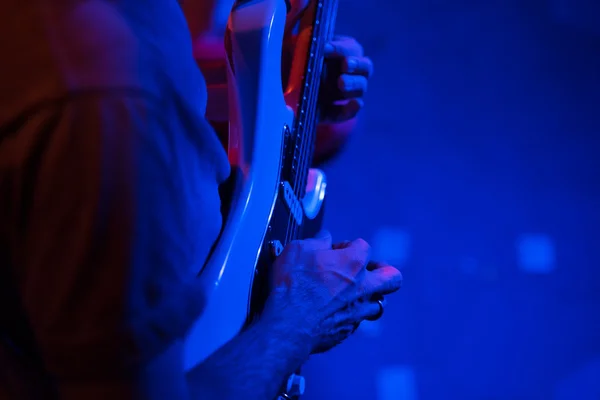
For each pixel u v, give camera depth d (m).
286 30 0.83
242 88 0.66
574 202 5.71
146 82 0.42
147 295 0.41
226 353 0.54
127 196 0.40
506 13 5.48
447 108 5.71
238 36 0.65
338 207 5.67
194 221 0.46
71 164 0.40
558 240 5.67
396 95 5.65
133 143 0.40
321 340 0.61
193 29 0.83
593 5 5.37
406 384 5.16
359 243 0.67
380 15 5.27
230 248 0.60
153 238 0.41
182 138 0.44
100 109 0.40
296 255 0.64
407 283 5.48
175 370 0.44
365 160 5.69
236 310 0.60
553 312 5.45
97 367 0.41
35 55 0.41
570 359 5.34
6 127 0.41
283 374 0.55
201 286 0.45
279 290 0.60
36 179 0.40
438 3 5.34
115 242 0.40
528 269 5.57
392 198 5.68
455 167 5.74
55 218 0.40
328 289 0.61
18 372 0.46
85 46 0.41
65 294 0.40
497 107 5.73
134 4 0.44
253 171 0.65
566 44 5.62
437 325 5.37
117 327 0.40
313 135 0.84
